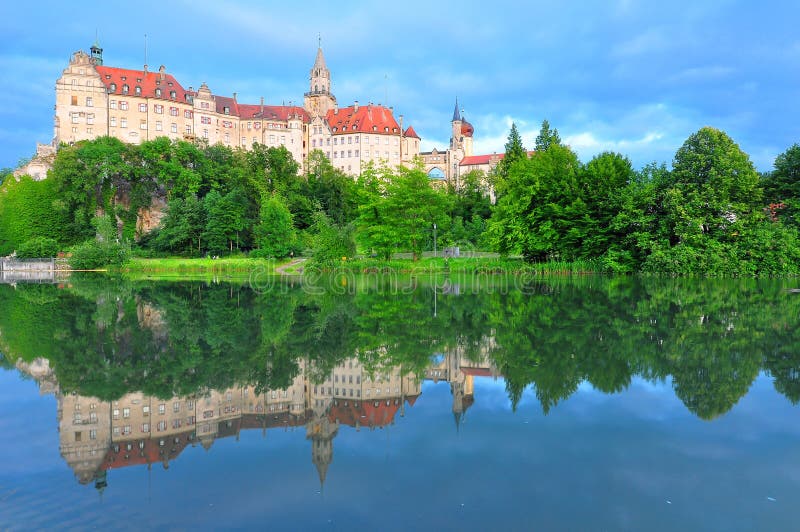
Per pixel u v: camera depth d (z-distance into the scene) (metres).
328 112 166.75
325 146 158.75
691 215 49.94
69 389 12.65
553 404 11.24
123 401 11.78
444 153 169.25
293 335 19.55
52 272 75.31
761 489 7.34
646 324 21.41
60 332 20.30
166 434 9.82
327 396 12.19
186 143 108.12
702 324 21.28
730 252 48.31
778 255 47.38
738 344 17.17
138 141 126.06
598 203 55.34
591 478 7.74
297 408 11.37
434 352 16.53
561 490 7.38
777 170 57.31
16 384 13.05
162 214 108.25
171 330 20.72
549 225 56.38
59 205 95.19
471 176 148.50
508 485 7.54
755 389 12.16
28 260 80.88
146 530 6.45
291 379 13.60
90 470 8.23
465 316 24.23
